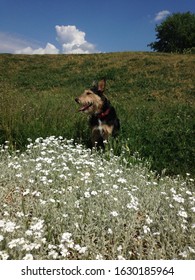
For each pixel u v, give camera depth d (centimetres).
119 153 160
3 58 746
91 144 180
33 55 792
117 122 183
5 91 204
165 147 164
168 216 91
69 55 778
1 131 169
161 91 466
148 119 225
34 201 99
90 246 77
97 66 670
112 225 85
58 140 158
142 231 87
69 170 120
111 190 104
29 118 180
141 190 111
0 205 95
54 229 83
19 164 120
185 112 253
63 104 221
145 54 719
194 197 107
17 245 70
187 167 146
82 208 93
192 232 84
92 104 173
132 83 524
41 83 573
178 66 598
